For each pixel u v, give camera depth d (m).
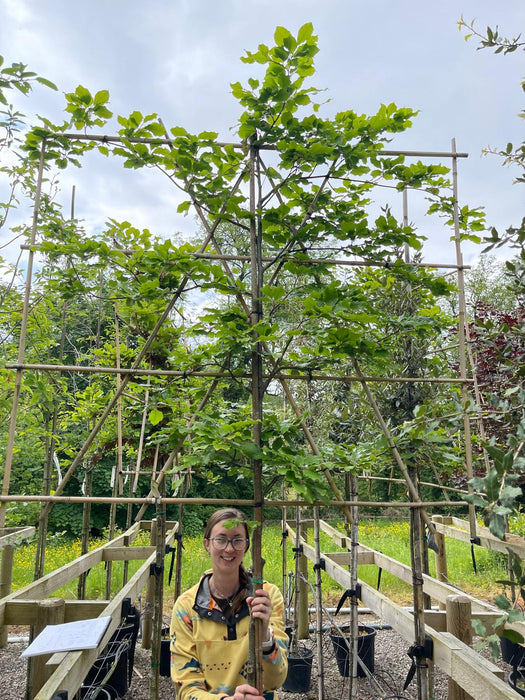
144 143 2.47
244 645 2.09
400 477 4.38
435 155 2.96
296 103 2.27
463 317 2.93
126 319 3.36
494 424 3.01
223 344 2.40
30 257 2.61
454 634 2.77
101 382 4.72
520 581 1.33
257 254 2.41
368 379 2.63
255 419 2.22
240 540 2.15
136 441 4.33
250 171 2.41
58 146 2.56
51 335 5.25
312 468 2.28
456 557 7.97
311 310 2.27
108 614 2.57
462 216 2.99
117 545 4.57
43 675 2.52
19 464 10.00
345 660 4.16
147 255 2.45
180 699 2.03
